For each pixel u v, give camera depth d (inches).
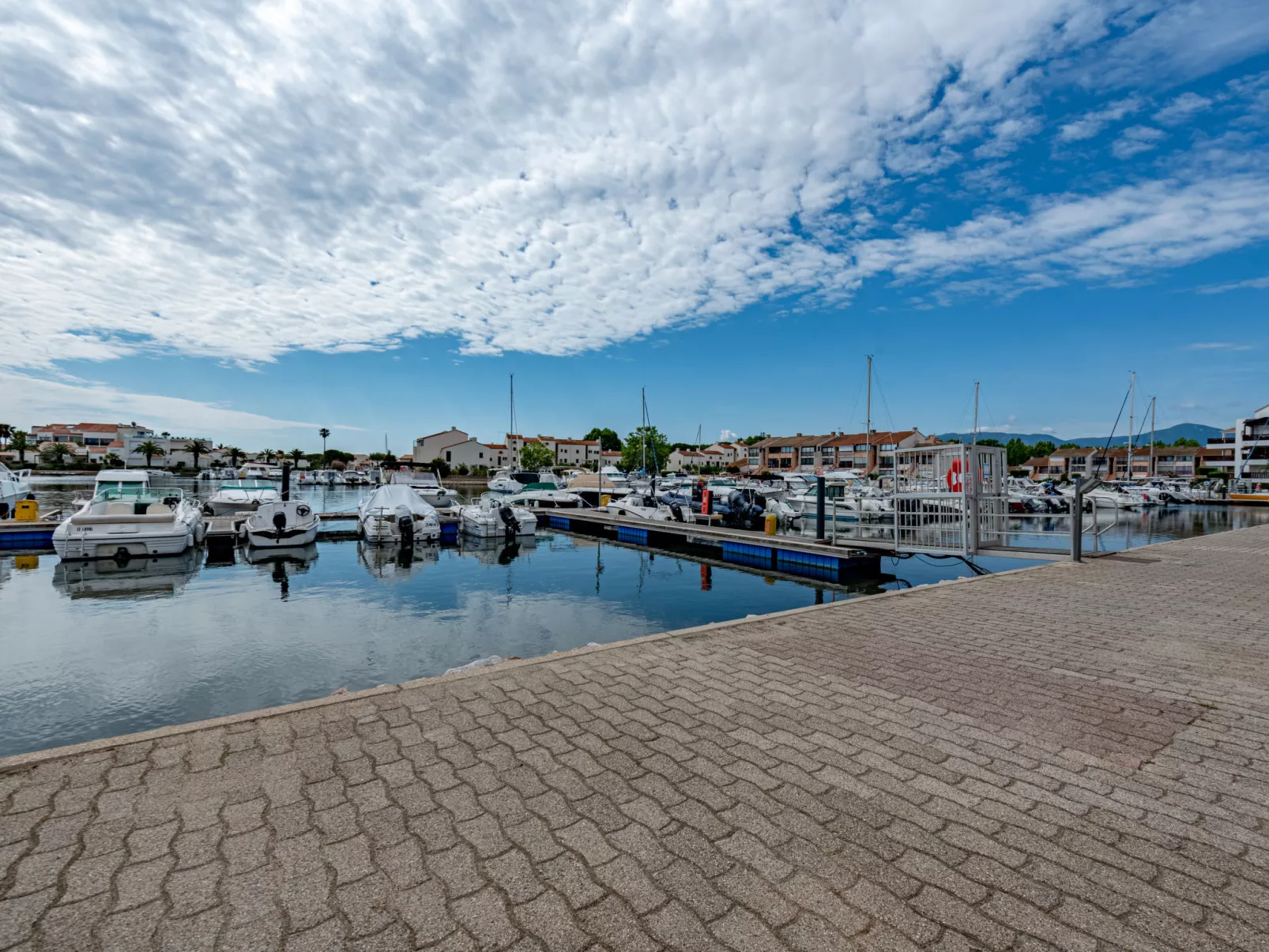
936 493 530.3
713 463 5182.1
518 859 97.3
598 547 880.9
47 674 324.2
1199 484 2383.1
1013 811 113.5
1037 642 228.8
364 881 91.5
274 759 128.5
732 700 167.6
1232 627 254.8
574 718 153.4
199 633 407.8
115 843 99.3
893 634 240.4
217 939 79.7
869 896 89.7
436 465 3449.8
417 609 486.9
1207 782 125.0
